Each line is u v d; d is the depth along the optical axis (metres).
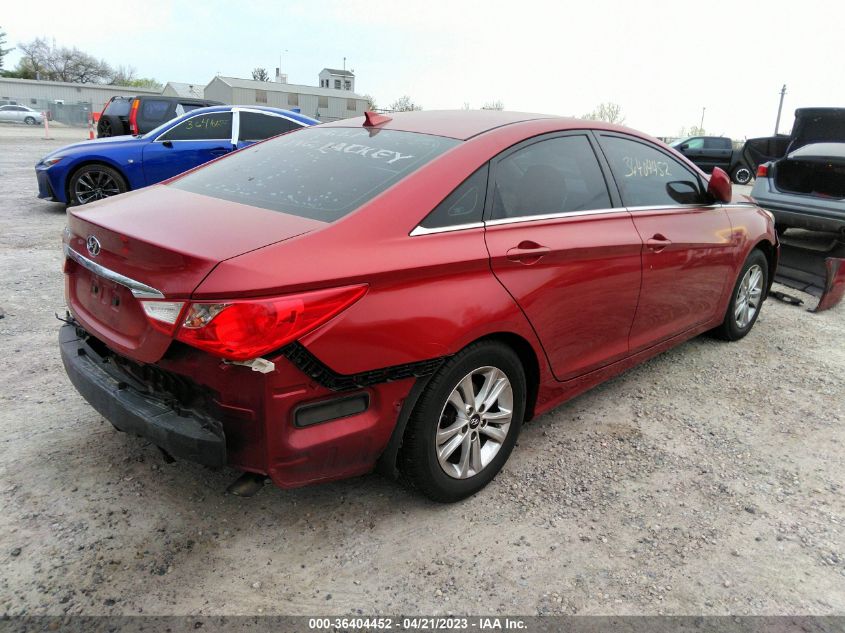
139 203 2.64
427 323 2.33
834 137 9.05
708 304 4.24
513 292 2.64
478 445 2.73
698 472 3.11
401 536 2.52
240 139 9.36
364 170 2.62
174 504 2.61
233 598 2.16
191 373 2.10
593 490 2.90
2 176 12.18
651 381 4.15
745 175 20.36
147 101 10.90
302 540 2.46
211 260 1.98
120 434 3.08
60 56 81.19
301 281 2.03
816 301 6.29
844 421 3.73
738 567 2.46
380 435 2.34
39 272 5.67
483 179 2.67
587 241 3.01
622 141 3.55
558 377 3.08
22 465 2.79
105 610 2.07
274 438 2.10
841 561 2.53
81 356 2.62
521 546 2.50
